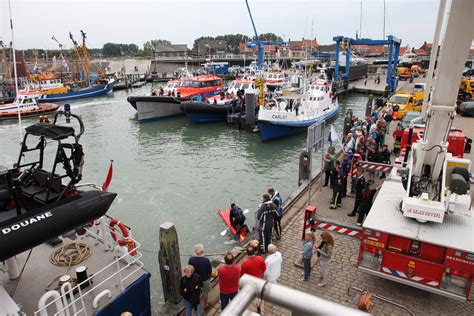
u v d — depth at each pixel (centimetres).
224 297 617
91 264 691
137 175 1750
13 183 578
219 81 3669
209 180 1669
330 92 2966
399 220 674
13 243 455
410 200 657
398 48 4569
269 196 881
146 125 2977
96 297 573
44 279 645
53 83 4541
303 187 1256
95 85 5306
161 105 3109
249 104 2581
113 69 9788
